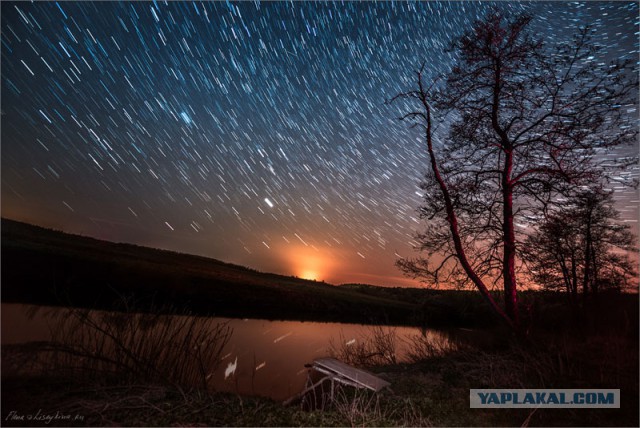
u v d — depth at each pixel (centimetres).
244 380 804
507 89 1192
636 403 613
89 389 515
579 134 1112
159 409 466
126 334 670
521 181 1173
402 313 3222
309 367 726
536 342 1023
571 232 1198
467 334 1653
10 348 571
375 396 633
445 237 1213
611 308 1555
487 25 1190
